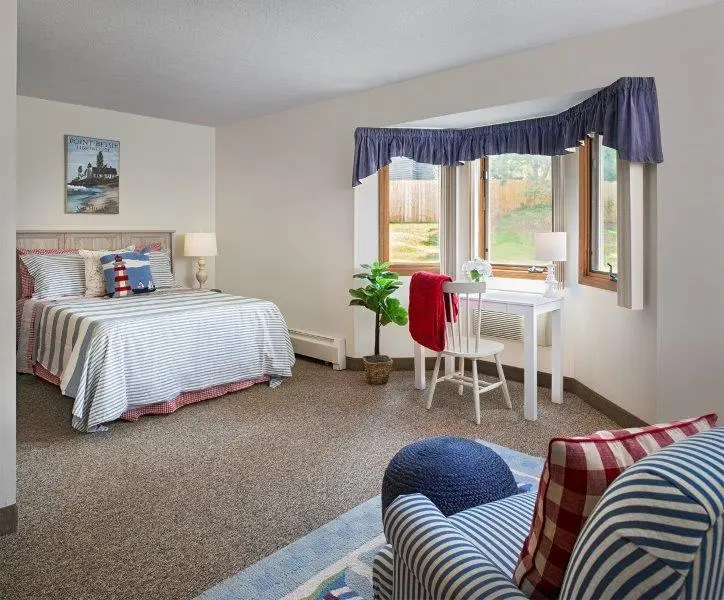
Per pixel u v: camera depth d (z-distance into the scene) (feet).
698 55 9.32
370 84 14.38
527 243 14.87
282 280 17.97
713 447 2.54
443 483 5.58
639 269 10.09
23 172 15.79
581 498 2.94
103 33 10.85
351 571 6.25
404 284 16.02
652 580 2.17
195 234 18.30
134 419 11.35
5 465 6.97
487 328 15.15
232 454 9.71
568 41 11.03
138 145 18.02
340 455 9.68
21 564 6.37
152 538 6.95
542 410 12.28
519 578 3.35
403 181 16.03
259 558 6.52
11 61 6.81
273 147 17.85
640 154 9.64
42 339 13.57
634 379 10.73
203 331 12.59
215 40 11.22
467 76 12.78
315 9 9.66
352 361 16.07
